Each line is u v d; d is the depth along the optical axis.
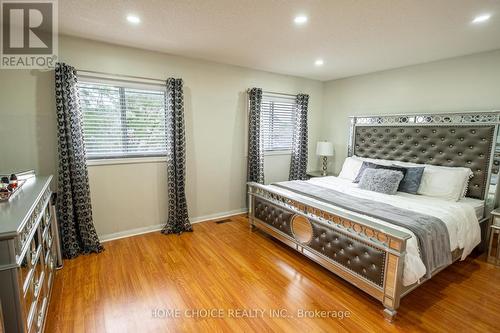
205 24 2.42
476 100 3.11
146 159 3.36
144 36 2.75
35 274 1.63
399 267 1.82
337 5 2.03
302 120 4.64
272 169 4.64
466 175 3.03
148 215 3.47
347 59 3.48
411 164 3.56
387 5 2.01
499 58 2.92
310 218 2.57
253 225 3.57
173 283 2.34
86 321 1.87
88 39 2.84
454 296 2.21
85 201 2.86
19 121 2.61
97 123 3.06
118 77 3.05
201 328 1.82
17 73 2.56
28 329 1.36
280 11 2.14
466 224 2.54
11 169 2.61
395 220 2.20
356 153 4.44
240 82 4.00
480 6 2.00
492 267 2.69
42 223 1.96
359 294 2.21
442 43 2.80
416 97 3.66
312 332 1.79
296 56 3.39
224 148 4.00
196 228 3.65
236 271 2.55
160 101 3.42
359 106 4.42
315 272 2.55
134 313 1.96
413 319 1.93
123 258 2.78
